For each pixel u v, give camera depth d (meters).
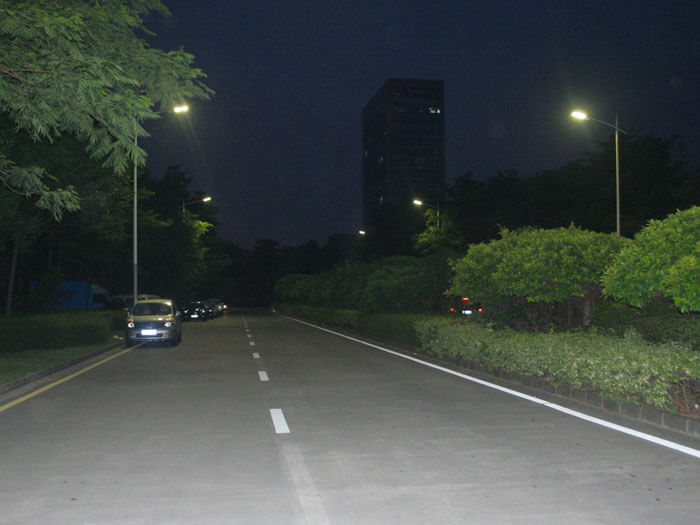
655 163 38.69
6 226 25.17
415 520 4.77
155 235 55.19
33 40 10.77
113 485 5.71
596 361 9.48
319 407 9.77
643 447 7.00
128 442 7.42
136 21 12.43
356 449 7.01
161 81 12.52
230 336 28.88
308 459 6.58
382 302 27.55
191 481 5.82
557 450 6.89
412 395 10.92
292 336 28.78
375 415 9.05
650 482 5.70
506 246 15.68
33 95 11.05
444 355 16.97
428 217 49.31
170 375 14.13
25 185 13.67
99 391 11.69
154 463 6.46
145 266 54.94
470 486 5.61
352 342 24.69
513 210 47.44
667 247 8.63
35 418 8.98
